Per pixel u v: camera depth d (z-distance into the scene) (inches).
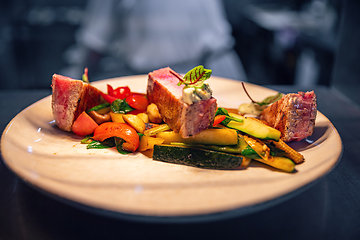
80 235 7.2
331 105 14.8
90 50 24.4
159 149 9.1
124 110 10.7
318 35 21.9
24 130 9.6
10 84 24.1
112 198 6.8
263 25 27.3
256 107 11.7
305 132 9.8
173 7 23.1
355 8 14.7
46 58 25.5
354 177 9.3
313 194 8.6
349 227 7.6
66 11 26.3
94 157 9.0
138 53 24.0
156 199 6.9
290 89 16.7
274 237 7.3
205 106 8.9
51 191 6.7
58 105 10.2
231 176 8.2
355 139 11.5
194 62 25.1
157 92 10.6
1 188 8.6
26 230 7.2
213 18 24.9
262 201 6.7
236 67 26.7
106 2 22.7
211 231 7.4
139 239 7.1
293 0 30.6
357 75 14.7
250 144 8.9
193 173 8.4
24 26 24.0
